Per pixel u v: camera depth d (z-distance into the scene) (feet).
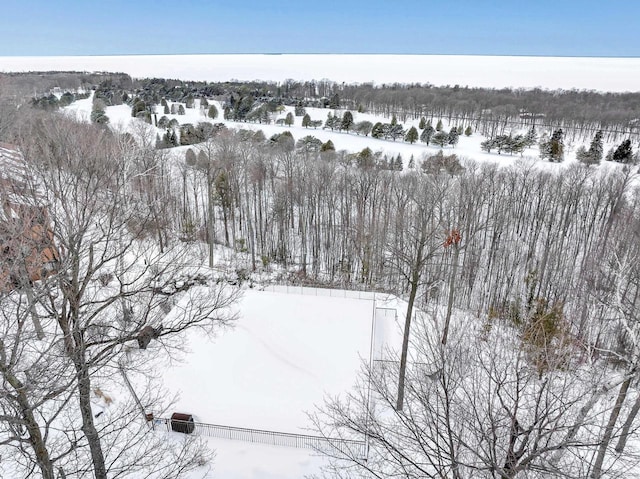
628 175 142.51
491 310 84.43
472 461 31.35
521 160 179.93
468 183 122.42
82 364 32.27
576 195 140.46
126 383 57.52
